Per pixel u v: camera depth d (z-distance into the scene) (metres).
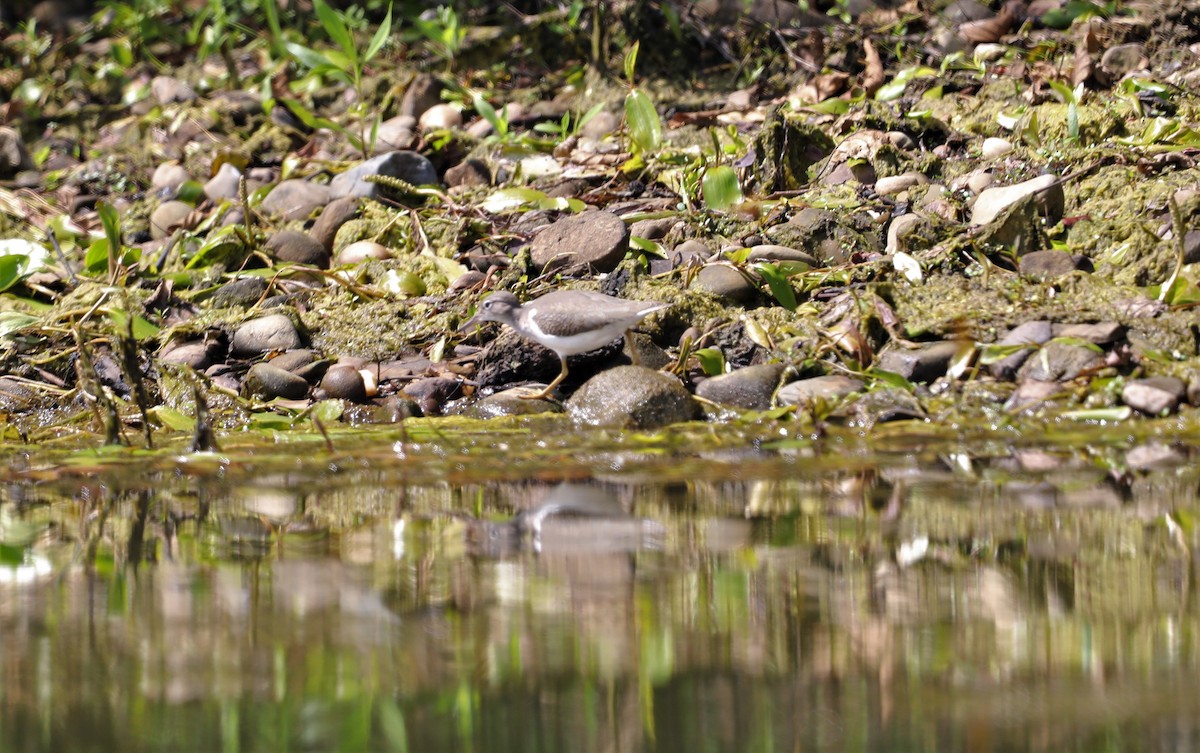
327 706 4.79
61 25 21.77
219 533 7.05
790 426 9.30
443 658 5.18
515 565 6.30
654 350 10.70
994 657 5.09
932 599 5.71
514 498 7.70
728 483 7.90
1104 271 11.09
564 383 10.73
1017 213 11.45
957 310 10.67
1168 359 9.65
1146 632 5.28
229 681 5.01
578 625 5.50
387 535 6.93
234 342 11.66
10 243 13.46
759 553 6.41
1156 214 11.52
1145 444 8.53
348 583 6.09
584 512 7.29
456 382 10.79
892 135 13.76
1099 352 9.71
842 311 10.85
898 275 11.34
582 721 4.62
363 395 10.75
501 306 10.27
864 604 5.66
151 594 5.99
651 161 14.27
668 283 11.55
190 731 4.61
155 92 18.86
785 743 4.42
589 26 17.97
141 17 20.52
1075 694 4.74
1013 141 13.58
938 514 7.02
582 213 12.55
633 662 5.10
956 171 13.20
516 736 4.53
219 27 19.27
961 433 8.96
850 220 12.23
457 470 8.45
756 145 13.62
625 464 8.48
